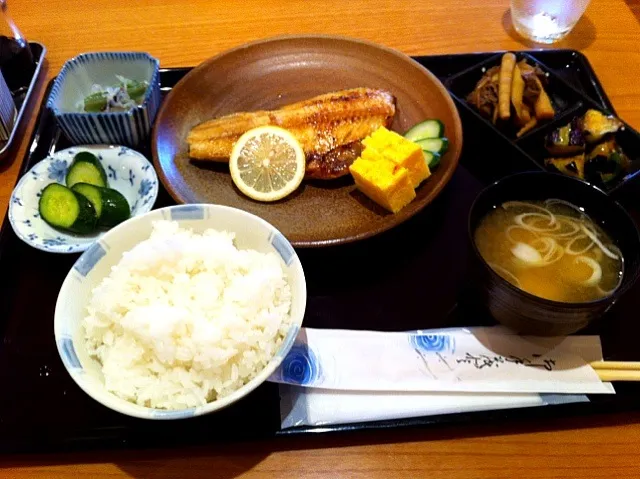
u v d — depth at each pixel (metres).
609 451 0.26
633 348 0.29
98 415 0.26
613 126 0.36
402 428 0.26
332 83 0.42
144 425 0.26
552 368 0.27
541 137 0.38
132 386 0.24
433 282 0.32
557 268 0.28
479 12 0.49
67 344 0.24
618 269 0.28
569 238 0.29
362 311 0.30
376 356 0.28
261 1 0.50
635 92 0.42
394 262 0.33
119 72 0.41
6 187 0.37
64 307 0.25
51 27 0.48
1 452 0.25
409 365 0.27
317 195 0.36
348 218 0.34
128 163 0.36
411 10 0.49
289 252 0.27
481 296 0.28
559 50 0.44
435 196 0.33
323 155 0.36
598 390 0.27
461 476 0.25
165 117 0.38
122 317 0.25
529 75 0.39
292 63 0.42
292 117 0.38
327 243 0.31
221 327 0.25
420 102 0.40
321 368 0.27
